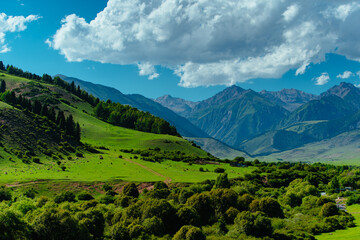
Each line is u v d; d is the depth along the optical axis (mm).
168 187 113688
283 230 72688
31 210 67625
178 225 71562
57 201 89812
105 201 93688
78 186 103500
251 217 71250
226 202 81688
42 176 105375
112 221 71812
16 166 113688
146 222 67312
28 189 92250
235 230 70125
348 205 108625
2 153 120562
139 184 114625
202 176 135625
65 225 56625
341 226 77688
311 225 78188
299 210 96750
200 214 79000
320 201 97938
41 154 135375
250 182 135875
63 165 127250
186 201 84062
